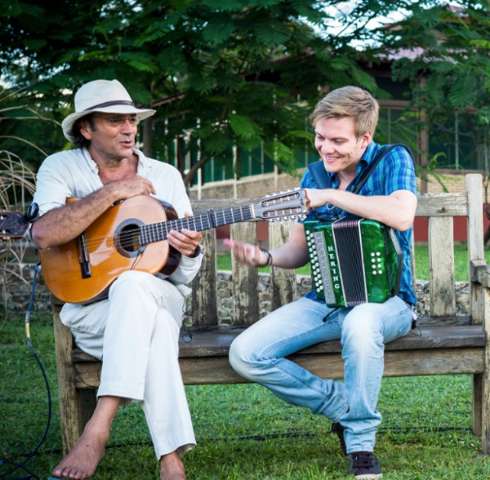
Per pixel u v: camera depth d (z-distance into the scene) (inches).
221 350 143.5
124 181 140.3
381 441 165.6
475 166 619.8
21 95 284.7
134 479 143.3
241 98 323.0
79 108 146.9
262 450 160.2
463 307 308.5
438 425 177.3
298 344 143.2
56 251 141.1
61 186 145.3
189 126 336.2
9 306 351.9
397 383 223.3
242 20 276.5
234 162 346.6
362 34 315.3
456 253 511.5
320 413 143.8
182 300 142.1
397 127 374.6
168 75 303.4
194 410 199.5
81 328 139.4
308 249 143.6
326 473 140.4
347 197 138.9
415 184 145.3
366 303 140.0
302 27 305.4
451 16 313.7
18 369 254.5
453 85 315.3
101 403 125.6
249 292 168.2
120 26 286.8
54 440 172.4
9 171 182.4
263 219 138.9
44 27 296.8
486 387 148.7
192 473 144.5
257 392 218.5
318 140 145.4
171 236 137.6
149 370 127.4
